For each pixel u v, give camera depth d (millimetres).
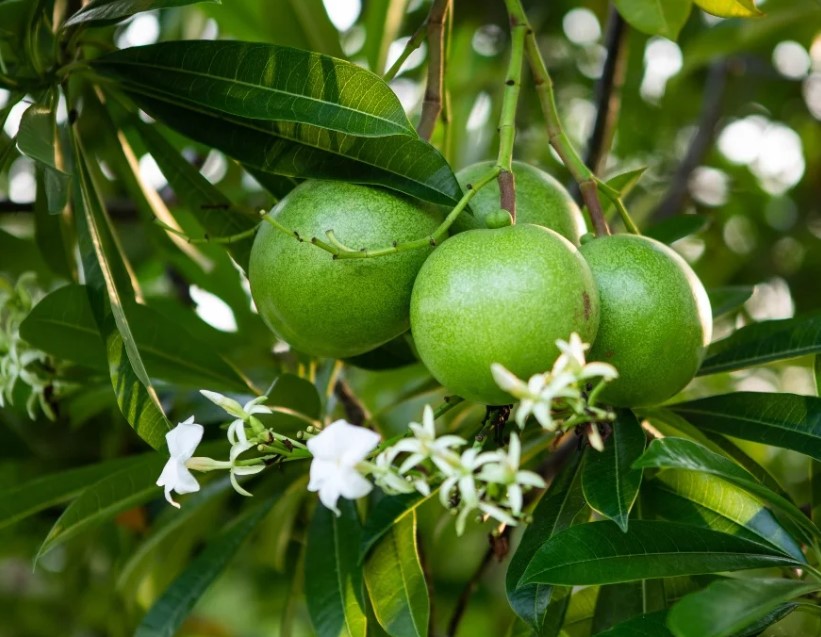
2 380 743
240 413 586
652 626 570
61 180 598
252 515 752
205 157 983
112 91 731
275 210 630
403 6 911
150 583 862
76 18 648
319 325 618
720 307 812
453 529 948
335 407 797
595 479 593
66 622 986
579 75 1164
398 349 733
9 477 867
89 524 679
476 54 1084
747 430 654
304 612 1261
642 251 613
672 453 555
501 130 623
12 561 1031
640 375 608
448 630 780
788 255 1153
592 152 868
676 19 772
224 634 1185
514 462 541
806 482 973
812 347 671
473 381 570
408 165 617
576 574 578
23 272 851
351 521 705
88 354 702
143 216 797
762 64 1151
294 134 640
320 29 864
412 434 582
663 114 1184
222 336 857
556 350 562
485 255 569
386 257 608
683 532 599
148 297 842
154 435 603
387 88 608
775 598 534
